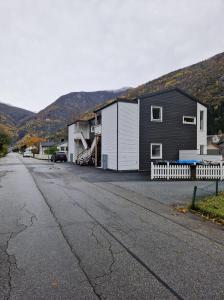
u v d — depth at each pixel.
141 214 8.45
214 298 3.69
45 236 6.22
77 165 34.06
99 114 32.44
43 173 22.38
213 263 4.80
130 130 25.58
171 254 5.20
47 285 4.00
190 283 4.09
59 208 9.17
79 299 3.64
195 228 6.99
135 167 25.62
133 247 5.56
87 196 11.52
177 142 27.47
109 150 27.02
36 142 112.62
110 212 8.67
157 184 15.45
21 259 4.93
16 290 3.87
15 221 7.51
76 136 40.66
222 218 7.88
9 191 12.73
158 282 4.11
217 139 62.12
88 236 6.25
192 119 28.50
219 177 18.52
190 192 12.57
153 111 26.70
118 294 3.77
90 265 4.68
